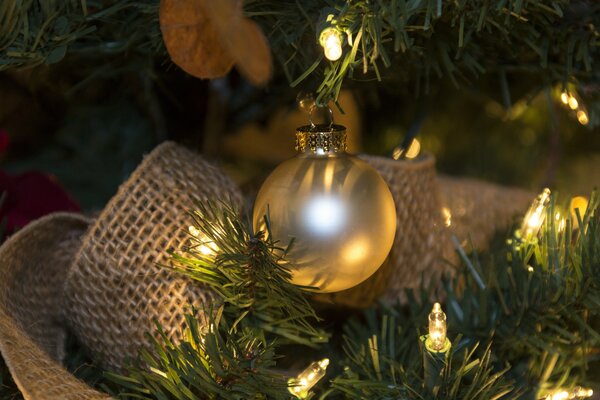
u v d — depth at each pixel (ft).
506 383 1.47
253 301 1.46
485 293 1.54
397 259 1.66
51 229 1.59
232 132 2.12
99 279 1.47
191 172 1.52
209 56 1.34
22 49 1.39
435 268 1.72
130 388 1.47
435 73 1.71
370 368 1.49
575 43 1.48
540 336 1.52
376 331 1.59
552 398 1.50
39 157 2.50
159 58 1.72
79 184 2.41
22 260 1.55
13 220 1.70
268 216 1.38
